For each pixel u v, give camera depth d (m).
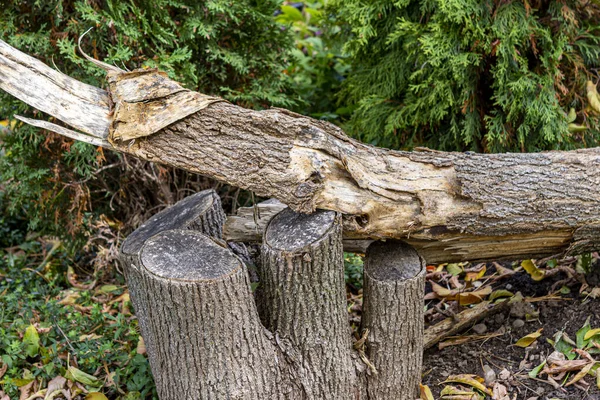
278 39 4.13
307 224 2.43
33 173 3.69
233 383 2.34
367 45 4.27
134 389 2.87
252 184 2.42
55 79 2.34
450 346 3.07
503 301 3.23
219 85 4.00
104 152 3.91
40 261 4.48
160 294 2.26
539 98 3.70
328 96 5.08
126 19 3.57
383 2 3.96
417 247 2.73
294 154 2.39
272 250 2.37
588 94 3.78
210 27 3.72
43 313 3.47
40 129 3.65
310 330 2.42
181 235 2.49
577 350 2.78
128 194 4.17
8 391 2.93
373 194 2.48
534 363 2.85
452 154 2.62
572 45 3.92
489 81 3.98
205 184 4.12
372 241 2.98
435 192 2.53
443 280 3.72
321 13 4.72
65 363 3.13
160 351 2.40
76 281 4.19
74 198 3.83
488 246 2.74
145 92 2.32
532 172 2.59
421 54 3.83
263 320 2.51
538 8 3.82
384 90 4.18
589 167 2.63
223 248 2.42
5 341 3.12
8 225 4.78
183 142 2.39
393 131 4.11
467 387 2.80
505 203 2.55
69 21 3.47
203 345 2.29
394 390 2.63
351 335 2.76
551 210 2.60
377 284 2.49
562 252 2.84
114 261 4.06
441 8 3.57
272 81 4.11
